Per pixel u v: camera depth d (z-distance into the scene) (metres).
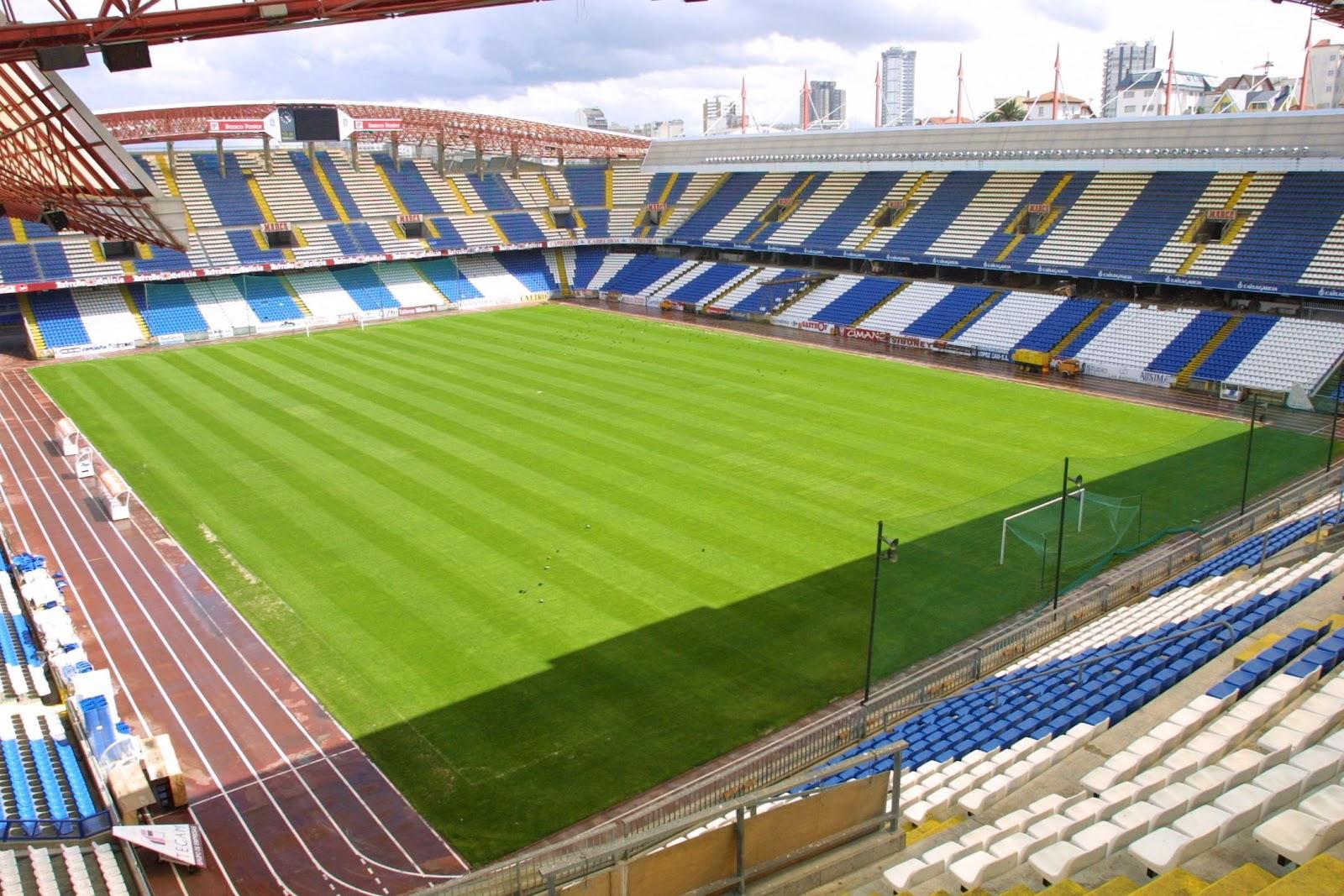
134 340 76.12
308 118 82.75
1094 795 15.73
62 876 19.44
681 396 58.91
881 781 13.54
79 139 23.88
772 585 34.12
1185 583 30.75
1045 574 34.00
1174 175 74.06
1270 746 15.10
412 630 31.73
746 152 102.81
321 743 26.36
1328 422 52.53
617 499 42.16
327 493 43.41
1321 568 27.19
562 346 74.00
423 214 97.25
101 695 26.08
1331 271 61.34
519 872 13.59
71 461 49.03
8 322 82.12
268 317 83.31
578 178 108.81
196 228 86.06
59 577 36.00
